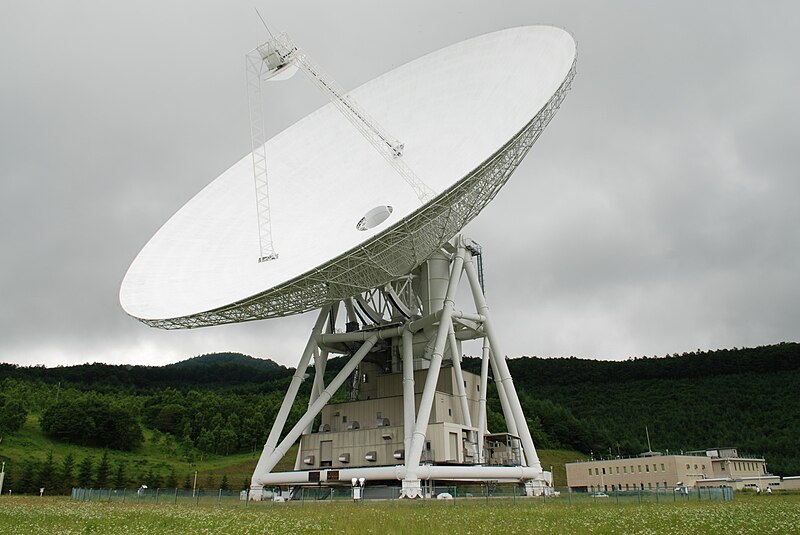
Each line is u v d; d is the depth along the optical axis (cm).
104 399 16312
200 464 12862
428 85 5759
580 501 4509
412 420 5056
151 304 4853
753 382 19800
